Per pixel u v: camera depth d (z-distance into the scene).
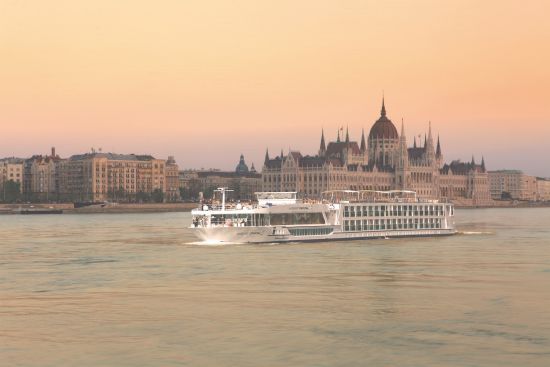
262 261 152.00
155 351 82.81
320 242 193.25
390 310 101.94
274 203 194.88
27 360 79.62
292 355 81.25
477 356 80.62
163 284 123.69
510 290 117.06
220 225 188.00
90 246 197.38
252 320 96.31
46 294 115.19
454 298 110.44
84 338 87.94
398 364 78.12
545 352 81.94
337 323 94.69
